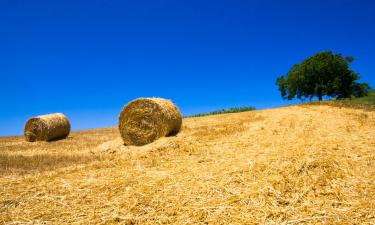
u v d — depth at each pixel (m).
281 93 48.62
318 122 13.91
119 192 5.94
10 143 16.50
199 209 4.94
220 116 23.75
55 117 17.20
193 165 7.66
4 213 5.22
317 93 43.97
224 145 9.91
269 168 6.54
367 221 4.34
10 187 6.62
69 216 5.01
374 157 7.21
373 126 12.10
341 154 7.48
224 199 5.27
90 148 12.95
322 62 42.78
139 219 4.73
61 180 6.96
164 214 4.87
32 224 4.77
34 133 16.73
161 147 10.38
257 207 4.91
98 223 4.70
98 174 7.39
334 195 5.29
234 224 4.44
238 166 6.95
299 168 6.37
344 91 42.62
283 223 4.40
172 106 13.30
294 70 46.31
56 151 12.41
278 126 13.58
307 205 4.93
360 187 5.56
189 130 14.78
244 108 35.12
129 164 8.40
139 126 12.66
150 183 6.31
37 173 8.02
